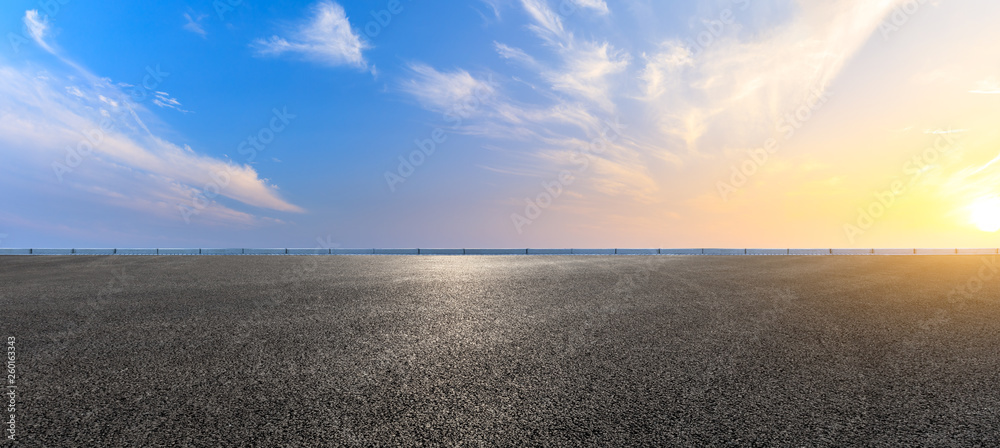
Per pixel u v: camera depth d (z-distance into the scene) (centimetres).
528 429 265
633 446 245
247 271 1108
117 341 458
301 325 530
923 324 537
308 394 320
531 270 1140
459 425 271
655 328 514
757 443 250
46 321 547
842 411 291
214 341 459
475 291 780
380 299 701
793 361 393
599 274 1042
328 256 1712
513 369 372
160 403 305
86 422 277
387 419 280
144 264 1307
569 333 491
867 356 409
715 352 420
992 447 247
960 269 1211
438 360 396
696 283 884
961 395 318
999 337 479
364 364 385
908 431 265
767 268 1202
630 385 335
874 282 919
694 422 274
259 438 256
